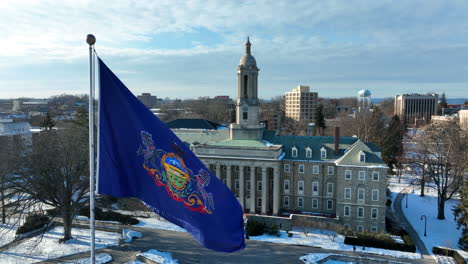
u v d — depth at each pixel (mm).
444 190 67812
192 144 79312
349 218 63562
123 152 18250
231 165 70938
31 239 53969
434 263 49469
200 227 18812
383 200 61469
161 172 18812
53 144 60094
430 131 76688
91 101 16969
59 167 51906
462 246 55469
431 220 67875
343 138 72000
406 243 54875
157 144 18828
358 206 62906
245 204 73188
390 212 72750
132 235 57156
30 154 56188
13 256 47750
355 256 50875
